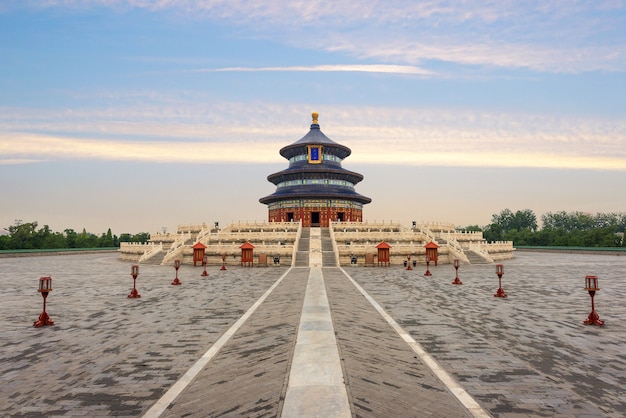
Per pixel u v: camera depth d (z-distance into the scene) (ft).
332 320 60.95
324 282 117.50
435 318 69.46
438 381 39.68
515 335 58.23
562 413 33.30
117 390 38.32
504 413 33.09
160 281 127.13
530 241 438.81
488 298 91.50
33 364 46.06
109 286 115.44
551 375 42.11
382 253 183.11
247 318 68.54
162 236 237.45
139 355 49.03
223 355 47.98
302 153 346.54
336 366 39.78
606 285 115.96
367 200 338.34
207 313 73.97
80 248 364.38
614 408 34.37
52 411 34.04
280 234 212.64
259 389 35.58
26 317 71.97
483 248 230.07
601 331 60.85
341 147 342.85
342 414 29.89
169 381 40.45
